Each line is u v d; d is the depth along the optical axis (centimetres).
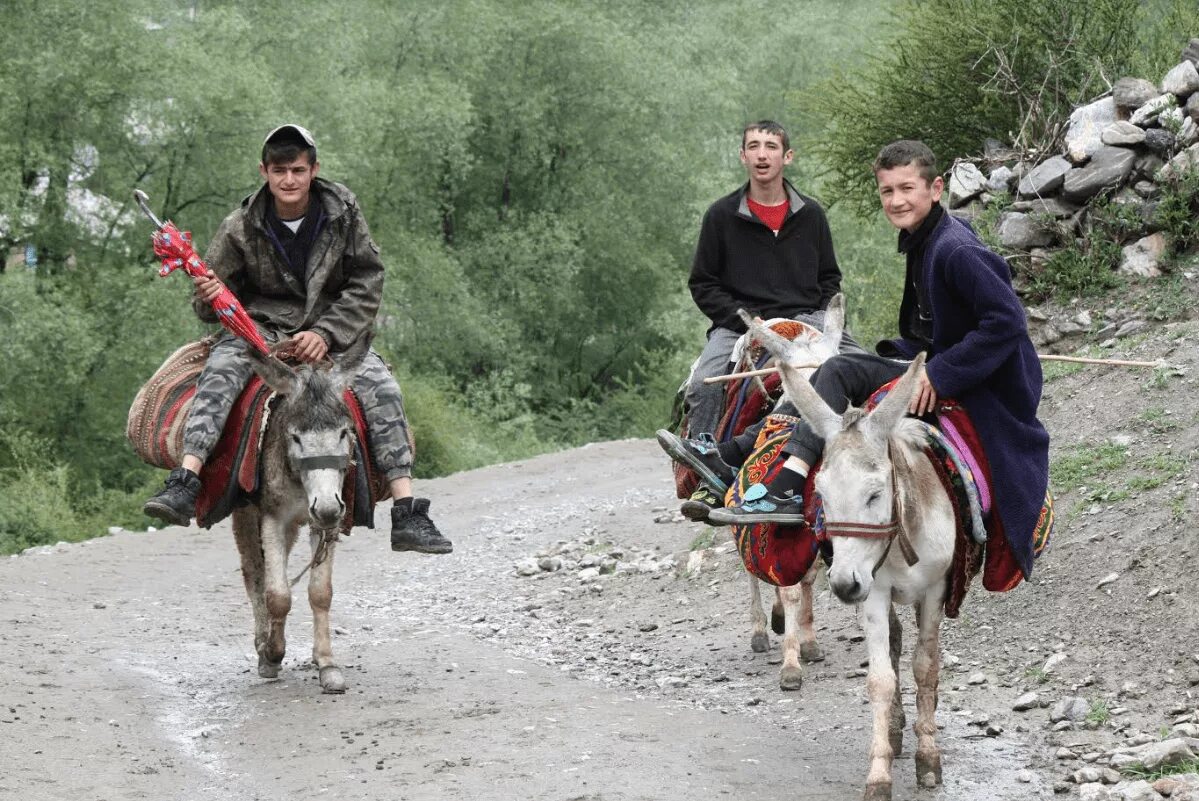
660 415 3762
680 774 605
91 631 991
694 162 4172
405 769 628
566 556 1273
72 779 619
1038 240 1215
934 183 612
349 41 3388
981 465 586
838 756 638
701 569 1091
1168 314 1090
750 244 888
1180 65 1205
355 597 1163
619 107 4069
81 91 2727
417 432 3105
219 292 775
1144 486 858
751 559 627
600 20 4000
